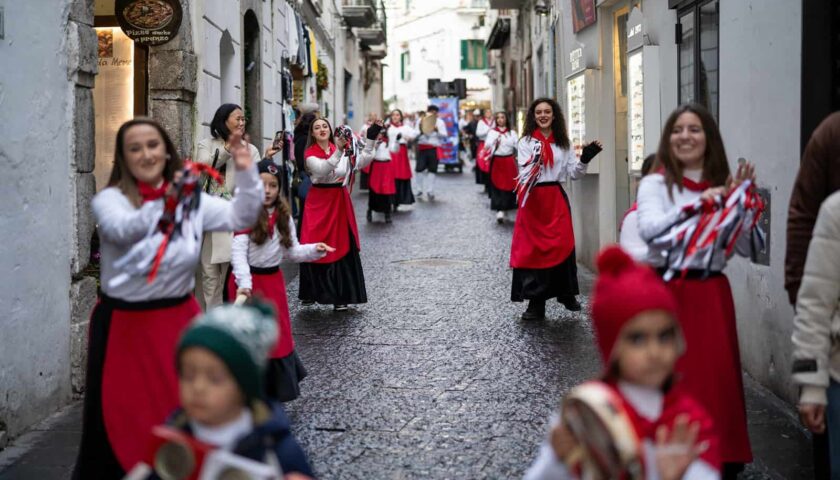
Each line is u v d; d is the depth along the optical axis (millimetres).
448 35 62781
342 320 9133
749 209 4242
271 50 15422
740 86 6648
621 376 2727
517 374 7051
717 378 4285
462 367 7270
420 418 6035
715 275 4387
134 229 3920
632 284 2650
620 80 11055
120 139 4035
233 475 2643
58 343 6332
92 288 6797
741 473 5035
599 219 11469
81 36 6586
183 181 3898
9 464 5320
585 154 8766
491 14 45406
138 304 4055
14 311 5723
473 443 5559
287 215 6160
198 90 9828
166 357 4043
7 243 5645
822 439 4445
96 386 4125
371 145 10086
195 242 3996
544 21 19125
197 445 2650
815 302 3828
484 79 63188
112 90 10414
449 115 35438
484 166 22641
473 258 13148
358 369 7262
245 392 2656
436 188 26750
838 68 5469
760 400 6203
